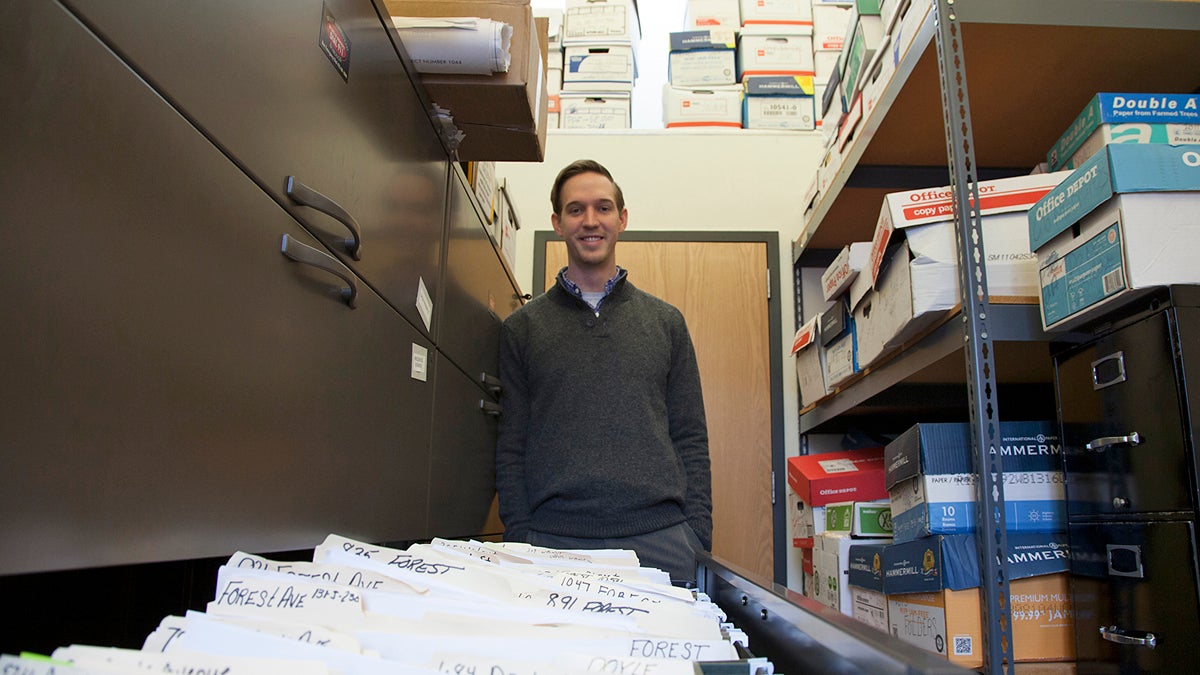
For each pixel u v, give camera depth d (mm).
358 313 803
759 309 2471
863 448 2201
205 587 705
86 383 396
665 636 458
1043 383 1639
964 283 1189
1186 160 996
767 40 2705
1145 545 1010
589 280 1561
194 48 490
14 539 350
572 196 1503
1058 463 1314
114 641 617
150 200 446
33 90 357
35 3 358
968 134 1218
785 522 2314
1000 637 1073
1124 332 1054
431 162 1132
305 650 344
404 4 1154
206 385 509
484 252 1563
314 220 686
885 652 302
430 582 488
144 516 444
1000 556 1102
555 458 1395
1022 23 1254
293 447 645
